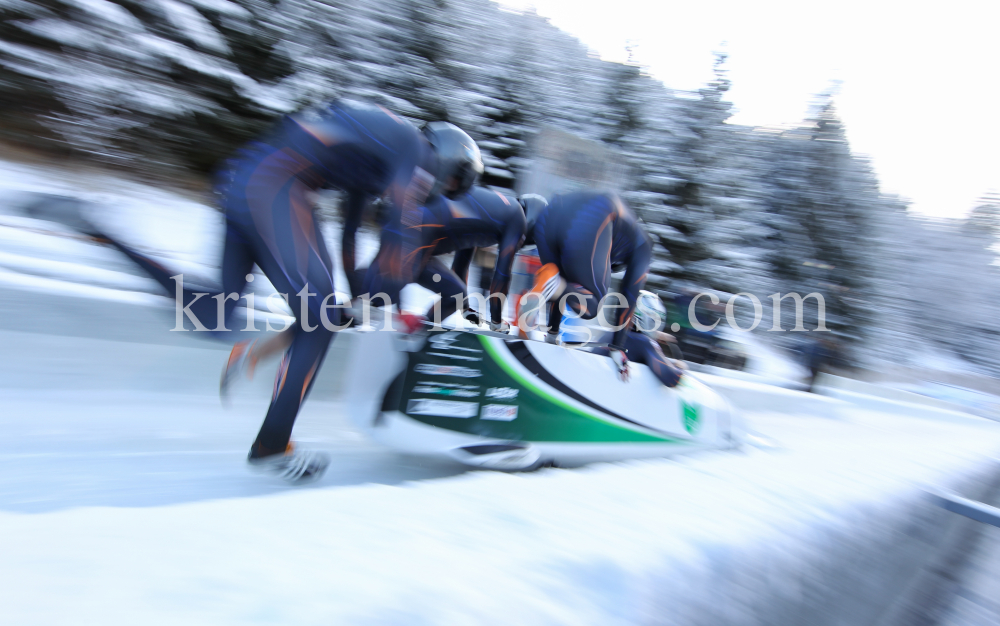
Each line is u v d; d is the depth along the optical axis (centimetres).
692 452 353
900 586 281
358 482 263
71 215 231
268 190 210
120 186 618
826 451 395
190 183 731
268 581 102
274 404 212
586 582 127
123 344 316
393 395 251
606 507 179
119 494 216
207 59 679
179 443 274
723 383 684
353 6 804
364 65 804
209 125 736
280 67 782
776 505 223
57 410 281
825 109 1497
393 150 222
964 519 382
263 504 143
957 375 2441
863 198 1538
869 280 1566
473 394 269
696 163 1055
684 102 1055
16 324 286
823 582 204
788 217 1518
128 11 655
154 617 87
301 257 211
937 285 2505
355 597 102
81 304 303
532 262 422
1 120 614
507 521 152
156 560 105
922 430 848
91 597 90
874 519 258
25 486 207
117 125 667
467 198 318
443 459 306
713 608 149
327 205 644
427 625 98
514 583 119
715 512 196
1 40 596
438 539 134
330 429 329
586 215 320
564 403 298
